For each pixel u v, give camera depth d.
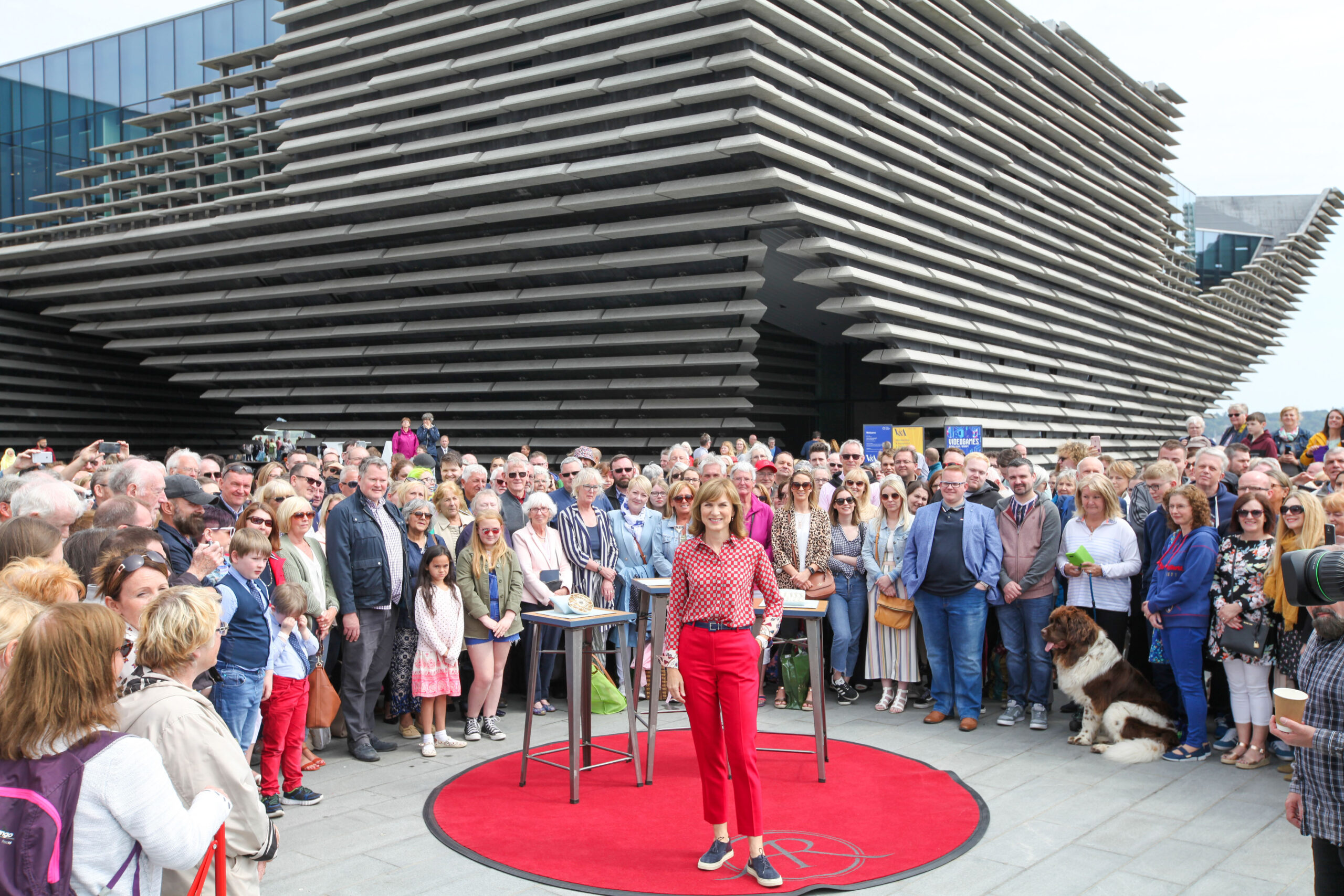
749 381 18.23
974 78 20.78
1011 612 7.10
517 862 4.46
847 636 7.64
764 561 4.72
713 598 4.48
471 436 22.69
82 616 2.31
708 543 4.62
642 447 20.16
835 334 25.14
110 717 2.36
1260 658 5.82
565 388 20.52
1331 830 2.97
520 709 7.69
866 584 7.74
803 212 15.95
